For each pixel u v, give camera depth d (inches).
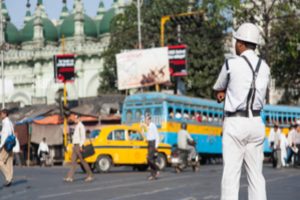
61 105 1718.8
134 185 746.8
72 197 599.2
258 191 315.3
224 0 1946.4
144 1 2696.9
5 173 753.6
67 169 1349.7
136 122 1403.8
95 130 1117.1
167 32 2527.1
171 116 1384.1
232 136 313.9
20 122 1924.2
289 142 1250.6
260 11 1998.0
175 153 1050.7
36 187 738.2
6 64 4222.4
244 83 313.3
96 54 4060.0
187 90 2485.2
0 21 2652.6
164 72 1924.2
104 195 616.7
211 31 2486.5
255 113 315.9
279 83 2300.7
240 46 323.9
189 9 2551.7
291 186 700.7
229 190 314.0
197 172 1046.4
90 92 4055.1
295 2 1977.1
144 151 1110.4
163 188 693.9
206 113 1514.5
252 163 317.1
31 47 4596.5
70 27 4552.2
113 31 2787.9
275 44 2049.7
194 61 2474.2
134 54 1969.7
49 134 1863.9
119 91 2743.6
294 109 1749.5
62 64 1907.0
